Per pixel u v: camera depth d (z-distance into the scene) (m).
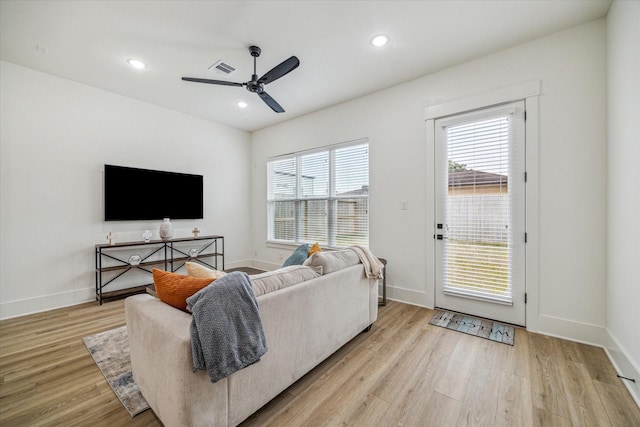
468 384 1.76
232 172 5.12
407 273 3.30
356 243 3.85
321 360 1.91
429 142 3.10
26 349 2.21
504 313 2.68
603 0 2.03
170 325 1.25
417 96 3.21
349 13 2.18
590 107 2.25
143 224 3.92
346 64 2.91
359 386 1.75
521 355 2.10
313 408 1.56
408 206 3.29
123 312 3.02
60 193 3.21
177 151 4.32
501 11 2.15
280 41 2.53
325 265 2.04
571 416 1.48
